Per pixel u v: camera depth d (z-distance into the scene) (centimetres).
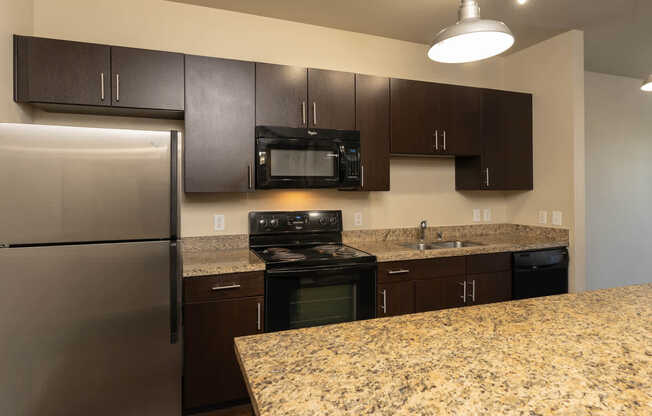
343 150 250
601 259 388
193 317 196
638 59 351
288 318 213
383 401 69
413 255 242
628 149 406
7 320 147
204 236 253
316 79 248
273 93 238
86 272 155
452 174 328
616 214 398
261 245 264
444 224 325
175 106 217
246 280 206
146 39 239
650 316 114
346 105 255
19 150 146
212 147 225
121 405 162
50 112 221
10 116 186
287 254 238
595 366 82
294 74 243
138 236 161
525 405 67
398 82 271
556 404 67
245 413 206
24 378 150
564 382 75
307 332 105
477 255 260
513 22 274
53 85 195
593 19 269
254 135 233
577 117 287
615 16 265
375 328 107
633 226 408
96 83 202
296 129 239
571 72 288
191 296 196
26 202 147
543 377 77
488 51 156
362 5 250
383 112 266
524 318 114
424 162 318
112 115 231
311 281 217
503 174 305
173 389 169
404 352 91
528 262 274
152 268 163
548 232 306
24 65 191
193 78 220
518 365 83
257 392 72
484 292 262
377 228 302
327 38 284
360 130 259
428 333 103
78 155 153
